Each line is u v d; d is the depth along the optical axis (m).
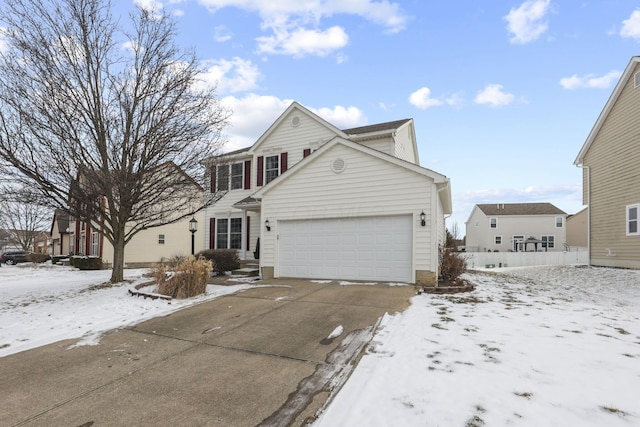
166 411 3.37
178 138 10.69
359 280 10.45
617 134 15.11
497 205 44.50
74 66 9.96
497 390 3.42
